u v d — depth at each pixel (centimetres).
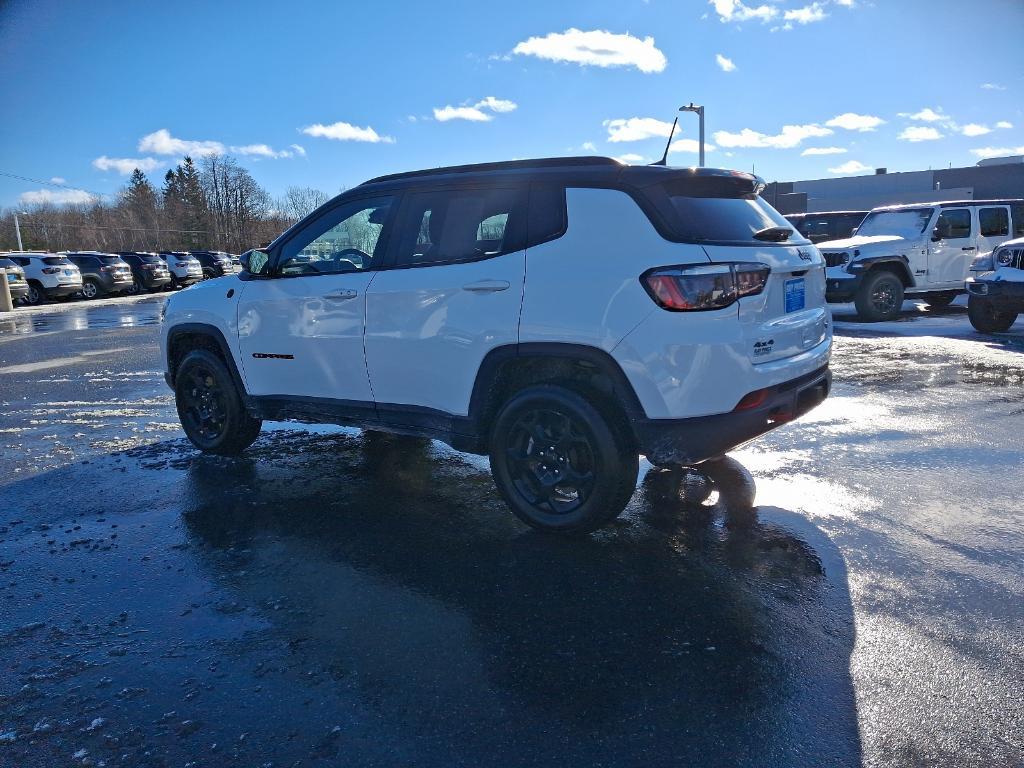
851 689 236
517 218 362
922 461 461
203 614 295
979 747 209
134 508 418
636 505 401
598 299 329
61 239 8269
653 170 341
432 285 381
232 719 229
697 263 315
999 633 266
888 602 290
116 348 1158
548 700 235
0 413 683
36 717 232
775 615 283
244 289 475
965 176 5441
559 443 351
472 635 275
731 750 210
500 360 358
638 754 209
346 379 425
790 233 374
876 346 894
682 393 317
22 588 321
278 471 481
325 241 444
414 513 401
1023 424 538
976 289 943
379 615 291
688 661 255
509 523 383
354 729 223
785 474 444
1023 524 361
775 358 343
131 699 240
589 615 288
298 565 338
